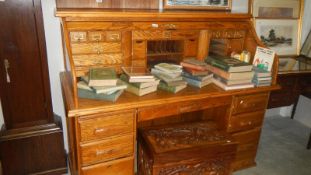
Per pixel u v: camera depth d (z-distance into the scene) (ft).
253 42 6.03
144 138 5.20
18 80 5.08
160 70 5.08
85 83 4.47
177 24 5.24
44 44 5.02
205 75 5.34
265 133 8.34
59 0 5.25
